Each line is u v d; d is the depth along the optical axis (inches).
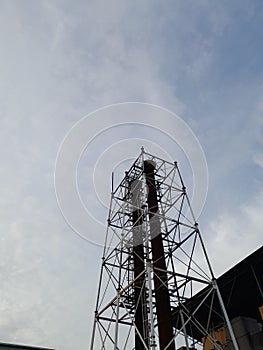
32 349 1025.5
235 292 1154.7
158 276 737.0
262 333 931.3
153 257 810.8
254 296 1173.7
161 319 709.9
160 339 691.4
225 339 1031.0
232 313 1277.1
